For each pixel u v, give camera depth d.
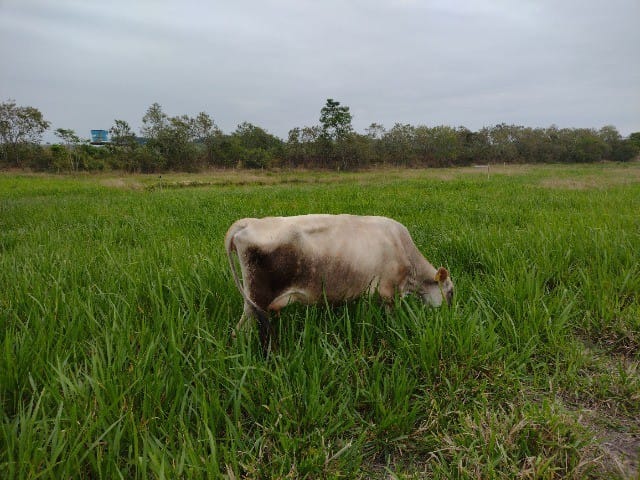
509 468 2.47
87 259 5.50
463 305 4.27
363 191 15.59
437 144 58.59
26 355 2.94
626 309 4.17
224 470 2.46
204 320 3.66
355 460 2.56
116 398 2.60
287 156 51.72
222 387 3.09
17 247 6.46
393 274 4.05
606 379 3.28
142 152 45.09
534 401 3.18
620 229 6.58
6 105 41.97
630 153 66.69
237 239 3.50
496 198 12.38
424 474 2.54
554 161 64.62
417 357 3.35
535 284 4.44
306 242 3.55
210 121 53.12
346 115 50.38
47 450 2.42
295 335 3.80
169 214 9.95
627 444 2.76
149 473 2.39
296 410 2.80
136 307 3.99
